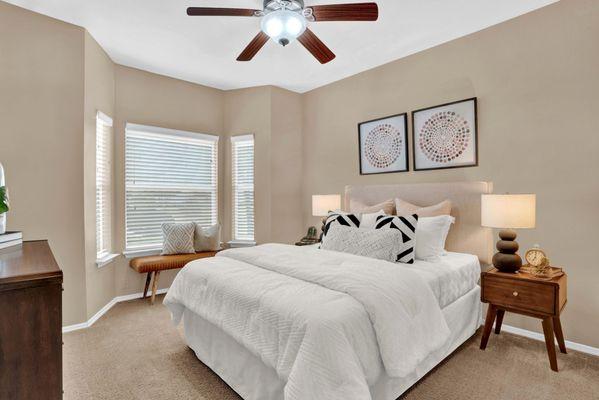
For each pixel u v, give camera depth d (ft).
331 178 14.10
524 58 8.77
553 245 8.34
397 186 11.18
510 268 7.77
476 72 9.68
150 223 12.96
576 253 8.00
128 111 12.28
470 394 6.17
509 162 9.06
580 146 7.92
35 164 8.87
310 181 15.03
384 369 5.10
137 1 8.23
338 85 13.75
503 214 7.70
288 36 7.54
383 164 12.10
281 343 4.84
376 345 4.93
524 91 8.78
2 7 8.41
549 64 8.36
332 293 5.38
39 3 8.41
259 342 5.20
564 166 8.16
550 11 8.32
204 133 14.30
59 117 9.22
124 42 10.43
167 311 10.91
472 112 9.71
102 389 6.38
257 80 13.82
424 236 8.40
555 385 6.46
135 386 6.48
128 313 10.69
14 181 8.60
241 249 8.71
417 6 8.38
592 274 7.77
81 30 9.53
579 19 7.91
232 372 6.24
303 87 14.70
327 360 4.25
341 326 4.56
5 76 8.48
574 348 8.02
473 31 9.68
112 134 11.82
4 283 3.23
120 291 12.05
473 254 9.36
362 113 12.85
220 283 6.51
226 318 6.02
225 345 6.47
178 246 12.46
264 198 14.38
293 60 11.76
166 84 13.23
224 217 14.92
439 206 9.59
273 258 7.39
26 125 8.75
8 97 8.52
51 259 4.31
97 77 10.51
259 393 5.53
